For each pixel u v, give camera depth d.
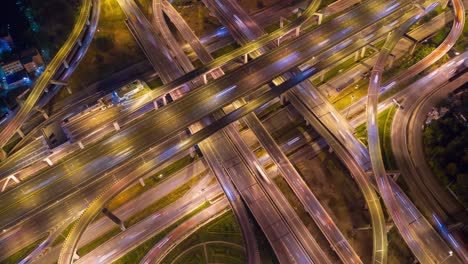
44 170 113.94
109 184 112.62
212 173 119.94
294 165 119.81
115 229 110.50
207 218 110.69
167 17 165.88
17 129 126.00
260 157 122.12
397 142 121.19
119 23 163.25
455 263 96.31
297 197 112.38
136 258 105.06
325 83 137.88
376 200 104.44
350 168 111.69
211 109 121.75
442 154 113.75
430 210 107.25
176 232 108.25
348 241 104.75
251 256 98.75
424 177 113.50
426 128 122.31
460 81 133.50
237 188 110.56
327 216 104.75
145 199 116.00
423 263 94.19
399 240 103.69
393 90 133.50
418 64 137.50
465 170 109.44
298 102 126.94
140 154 114.00
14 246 106.50
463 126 117.88
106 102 133.25
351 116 128.62
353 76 139.00
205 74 132.75
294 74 136.00
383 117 127.50
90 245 107.62
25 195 109.00
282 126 128.88
